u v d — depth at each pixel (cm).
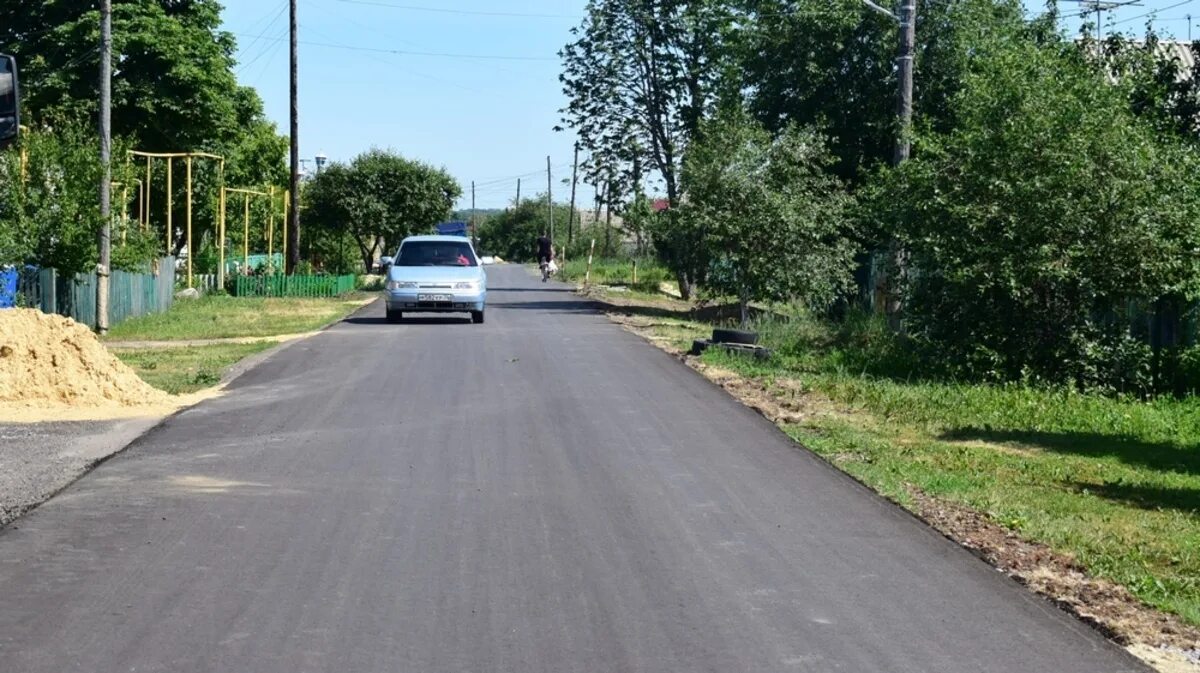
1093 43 2303
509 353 2058
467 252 2878
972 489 1090
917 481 1106
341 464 1097
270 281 4119
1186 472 1240
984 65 2066
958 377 1936
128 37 4200
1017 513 980
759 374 1869
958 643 642
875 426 1462
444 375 1752
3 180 2498
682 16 3941
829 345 2309
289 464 1094
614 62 3941
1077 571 809
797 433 1354
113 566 750
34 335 1508
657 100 4012
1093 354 1873
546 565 771
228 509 912
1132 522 987
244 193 4572
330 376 1741
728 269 2677
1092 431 1509
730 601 705
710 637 638
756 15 3147
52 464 1082
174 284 3634
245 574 738
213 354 2078
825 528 895
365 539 830
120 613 657
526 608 681
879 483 1073
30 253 2428
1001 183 1864
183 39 4347
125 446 1179
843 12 2919
